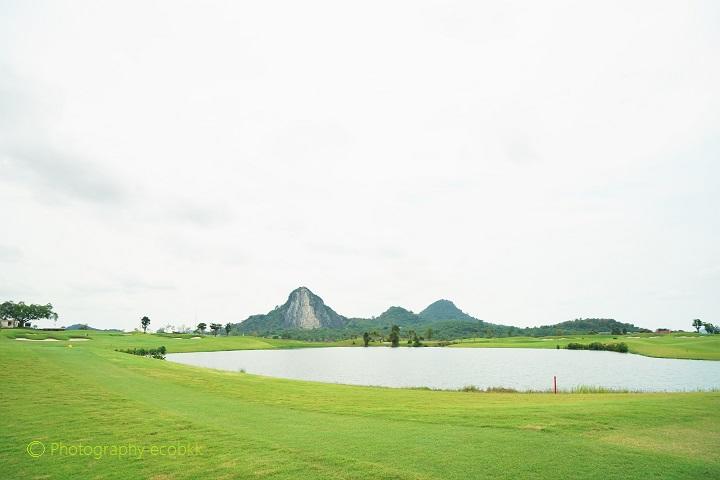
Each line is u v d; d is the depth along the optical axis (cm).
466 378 6775
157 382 3403
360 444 1662
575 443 1662
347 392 3312
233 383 3612
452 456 1511
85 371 3706
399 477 1316
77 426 1941
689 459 1480
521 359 11088
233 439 1736
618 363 9256
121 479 1328
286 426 1977
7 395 2589
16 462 1486
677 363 9169
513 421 2042
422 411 2355
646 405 2441
